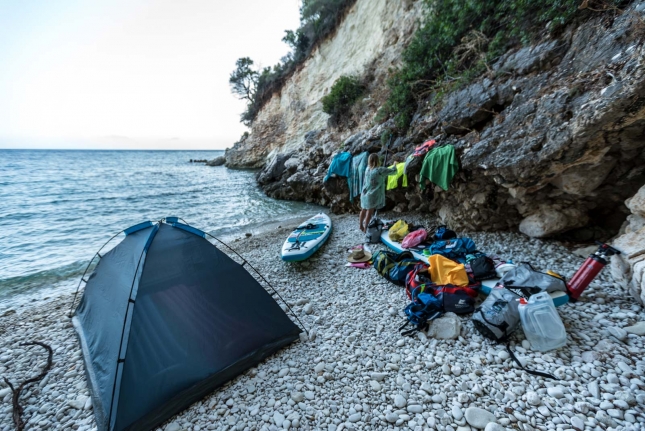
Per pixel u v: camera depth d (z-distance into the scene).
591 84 3.42
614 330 2.61
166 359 2.46
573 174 4.00
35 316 4.18
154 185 18.50
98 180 20.95
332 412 2.23
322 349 2.96
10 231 8.93
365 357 2.79
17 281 5.74
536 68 4.49
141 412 2.21
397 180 6.49
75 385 2.73
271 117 25.36
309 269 5.11
